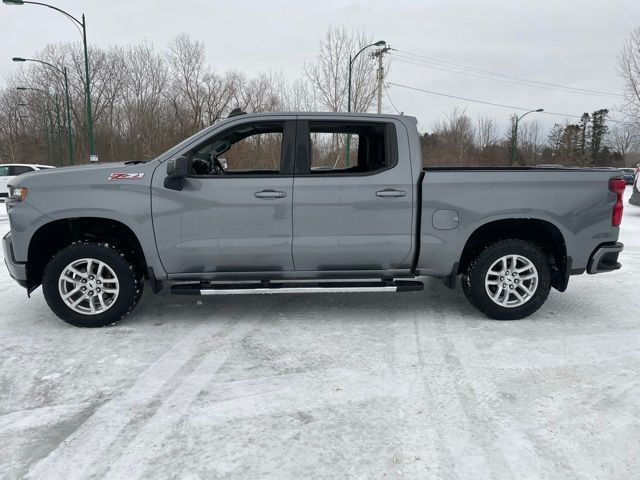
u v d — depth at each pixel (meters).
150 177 3.97
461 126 49.28
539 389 3.08
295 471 2.30
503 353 3.64
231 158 4.86
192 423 2.71
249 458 2.40
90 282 4.09
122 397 3.00
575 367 3.40
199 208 3.99
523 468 2.31
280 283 4.17
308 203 4.02
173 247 4.02
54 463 2.37
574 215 4.14
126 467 2.33
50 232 4.21
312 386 3.12
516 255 4.20
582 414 2.79
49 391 3.08
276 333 4.05
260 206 4.00
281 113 4.14
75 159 41.09
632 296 5.14
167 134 34.16
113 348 3.75
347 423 2.70
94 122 40.66
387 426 2.67
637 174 13.27
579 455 2.41
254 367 3.41
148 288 5.39
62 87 40.88
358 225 4.08
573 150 64.69
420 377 3.24
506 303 4.29
